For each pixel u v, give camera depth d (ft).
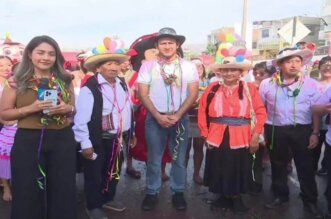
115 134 13.24
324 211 14.26
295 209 14.53
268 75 21.75
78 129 12.44
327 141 12.95
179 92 13.56
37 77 10.38
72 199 10.89
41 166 10.43
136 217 13.84
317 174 18.53
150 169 14.37
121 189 16.81
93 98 12.60
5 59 15.47
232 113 13.38
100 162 12.97
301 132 13.84
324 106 13.01
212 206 14.65
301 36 35.06
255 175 15.98
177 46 13.85
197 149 17.24
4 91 10.37
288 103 13.84
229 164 13.56
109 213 14.16
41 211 10.69
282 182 14.78
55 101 10.05
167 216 13.96
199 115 14.10
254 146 13.51
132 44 18.30
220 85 13.83
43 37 10.37
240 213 14.16
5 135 14.49
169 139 14.28
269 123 14.38
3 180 15.12
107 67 12.85
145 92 13.55
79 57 19.35
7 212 14.15
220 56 13.62
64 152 10.65
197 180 17.39
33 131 10.26
